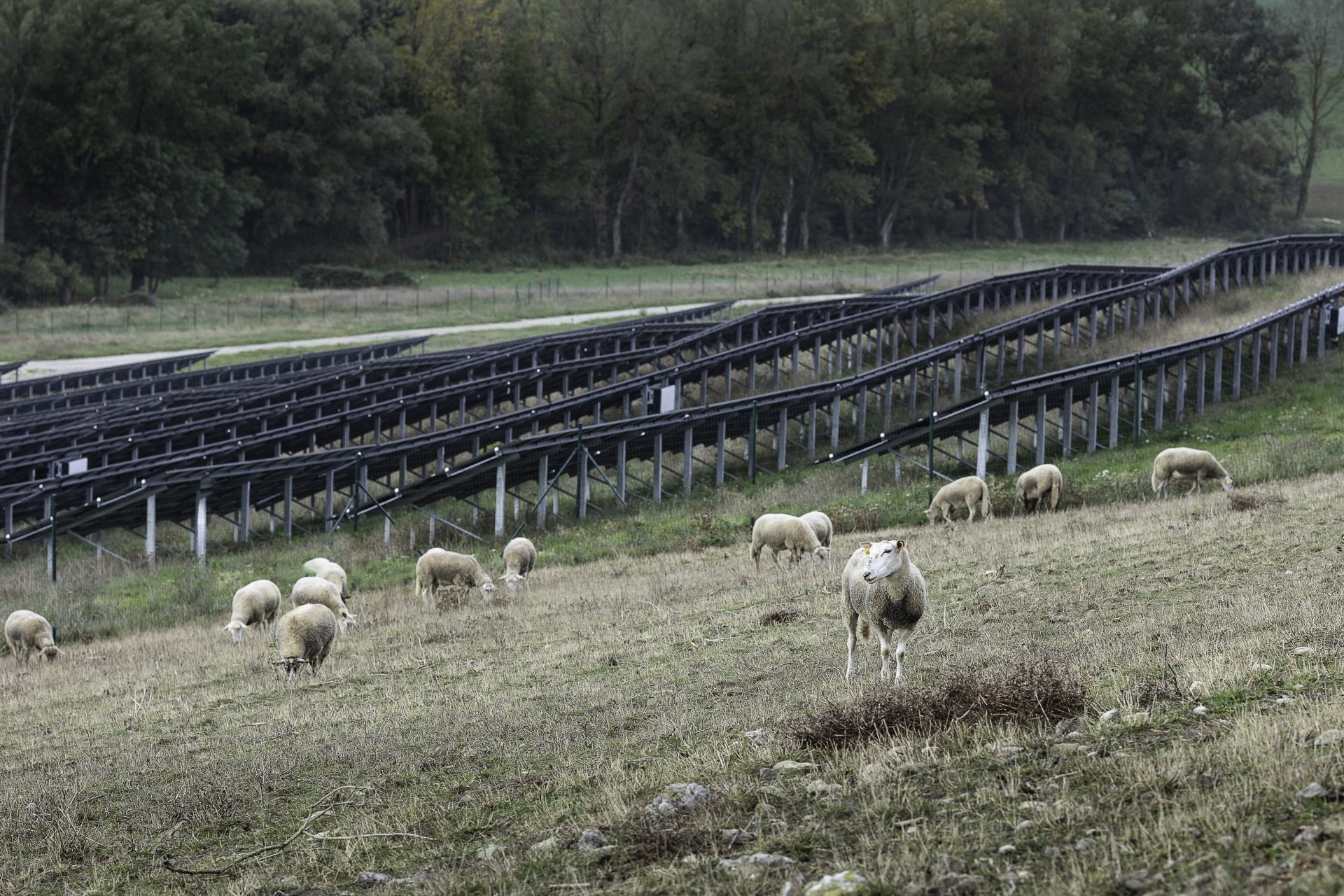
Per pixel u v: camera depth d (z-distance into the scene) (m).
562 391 72.00
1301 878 9.41
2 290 118.19
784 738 15.97
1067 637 21.66
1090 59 170.75
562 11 161.50
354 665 26.72
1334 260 91.00
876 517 44.97
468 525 51.06
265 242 146.00
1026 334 78.56
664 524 47.44
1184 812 11.16
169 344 99.19
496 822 14.66
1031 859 10.97
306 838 15.09
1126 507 40.53
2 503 49.62
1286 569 25.67
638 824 13.18
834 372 77.62
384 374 76.38
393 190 151.50
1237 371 61.28
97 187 127.69
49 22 120.62
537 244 162.25
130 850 15.58
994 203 182.50
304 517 56.12
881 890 10.69
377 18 153.62
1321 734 12.54
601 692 21.44
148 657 31.11
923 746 14.81
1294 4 188.12
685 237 164.38
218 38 133.50
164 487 46.94
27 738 22.95
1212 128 180.75
